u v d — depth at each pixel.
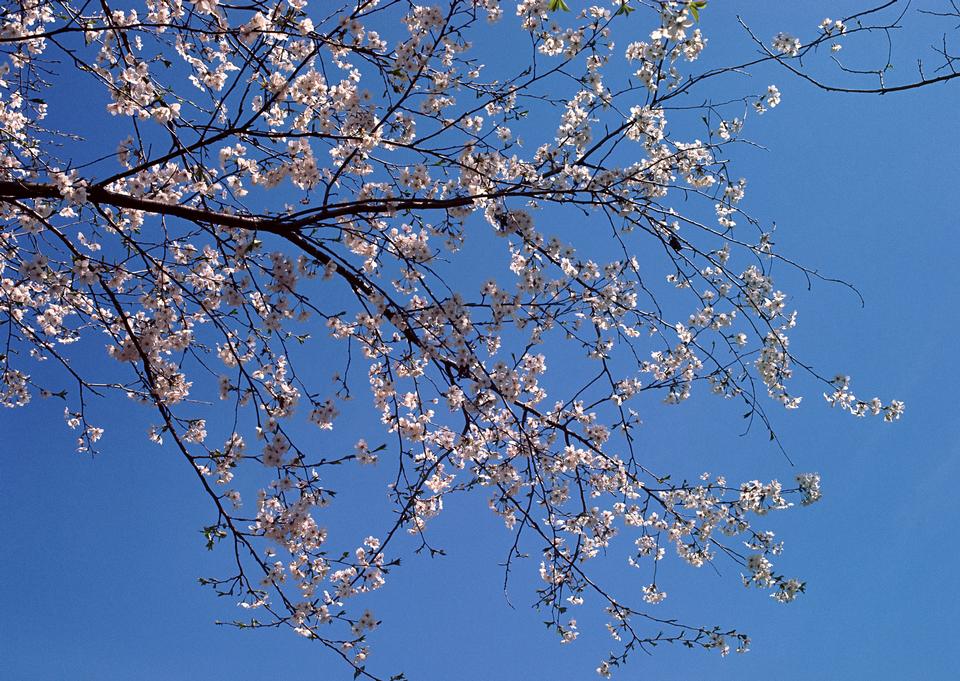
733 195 6.11
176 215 5.09
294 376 5.34
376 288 5.23
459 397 5.70
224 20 5.21
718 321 6.16
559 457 6.11
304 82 5.60
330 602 5.83
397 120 5.92
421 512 6.13
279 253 5.11
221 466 5.34
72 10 4.87
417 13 5.53
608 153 5.37
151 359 5.89
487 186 5.68
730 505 6.46
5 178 5.36
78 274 4.87
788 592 6.26
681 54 5.51
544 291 5.57
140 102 4.96
